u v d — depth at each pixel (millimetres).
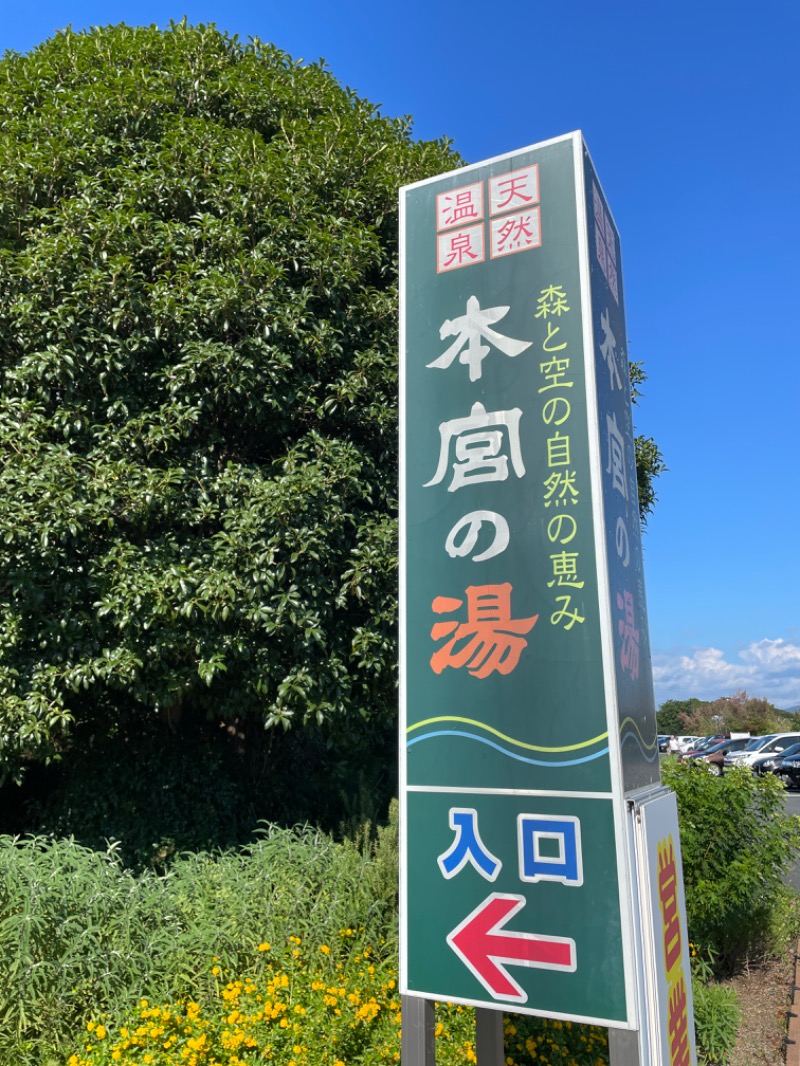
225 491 5430
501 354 2920
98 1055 3303
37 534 4887
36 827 6164
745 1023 4879
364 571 5480
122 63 7105
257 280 5738
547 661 2631
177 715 6691
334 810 7168
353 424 6168
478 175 3119
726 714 54125
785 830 5680
